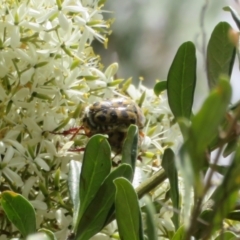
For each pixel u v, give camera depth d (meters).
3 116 0.43
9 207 0.40
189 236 0.37
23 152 0.43
